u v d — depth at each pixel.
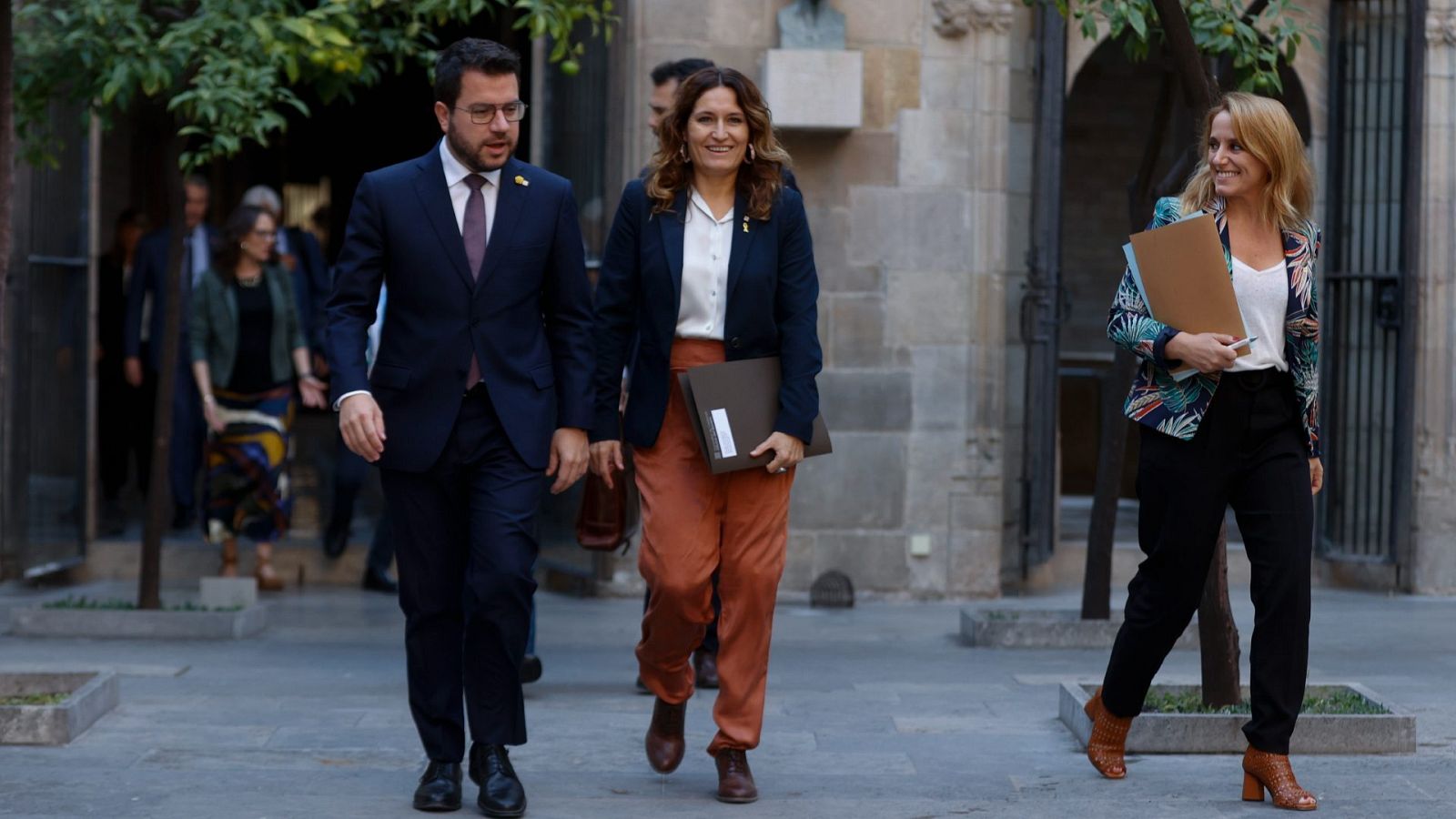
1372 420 21.08
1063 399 28.14
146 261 21.58
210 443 19.70
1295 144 9.47
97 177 21.44
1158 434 9.55
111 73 15.74
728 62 19.62
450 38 27.17
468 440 9.22
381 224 9.21
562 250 9.43
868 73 19.67
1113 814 9.37
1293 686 9.45
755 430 9.34
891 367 19.81
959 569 19.94
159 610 16.95
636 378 9.68
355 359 9.04
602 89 19.80
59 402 20.30
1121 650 9.97
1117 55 30.64
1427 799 9.70
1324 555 21.16
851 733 11.92
